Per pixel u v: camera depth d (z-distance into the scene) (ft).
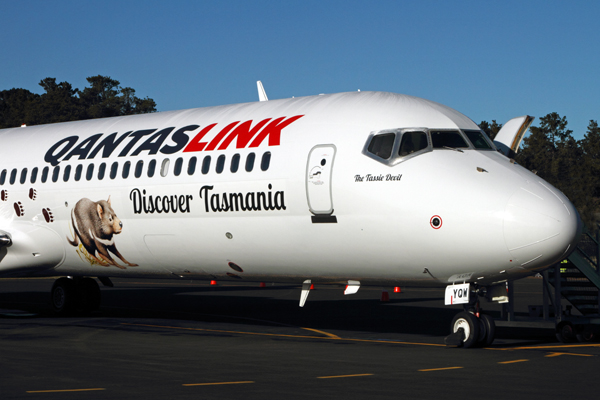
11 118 559.38
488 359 76.23
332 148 89.51
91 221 112.16
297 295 179.93
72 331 102.73
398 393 57.26
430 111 89.76
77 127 123.44
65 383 61.05
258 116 100.32
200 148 101.30
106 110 563.89
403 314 132.46
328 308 145.18
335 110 93.40
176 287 212.23
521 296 178.60
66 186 115.34
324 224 89.25
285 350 83.25
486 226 80.12
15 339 92.94
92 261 116.06
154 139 108.06
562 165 482.69
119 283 233.76
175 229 102.63
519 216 79.10
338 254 90.07
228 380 62.90
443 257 83.35
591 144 420.36
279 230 92.94
